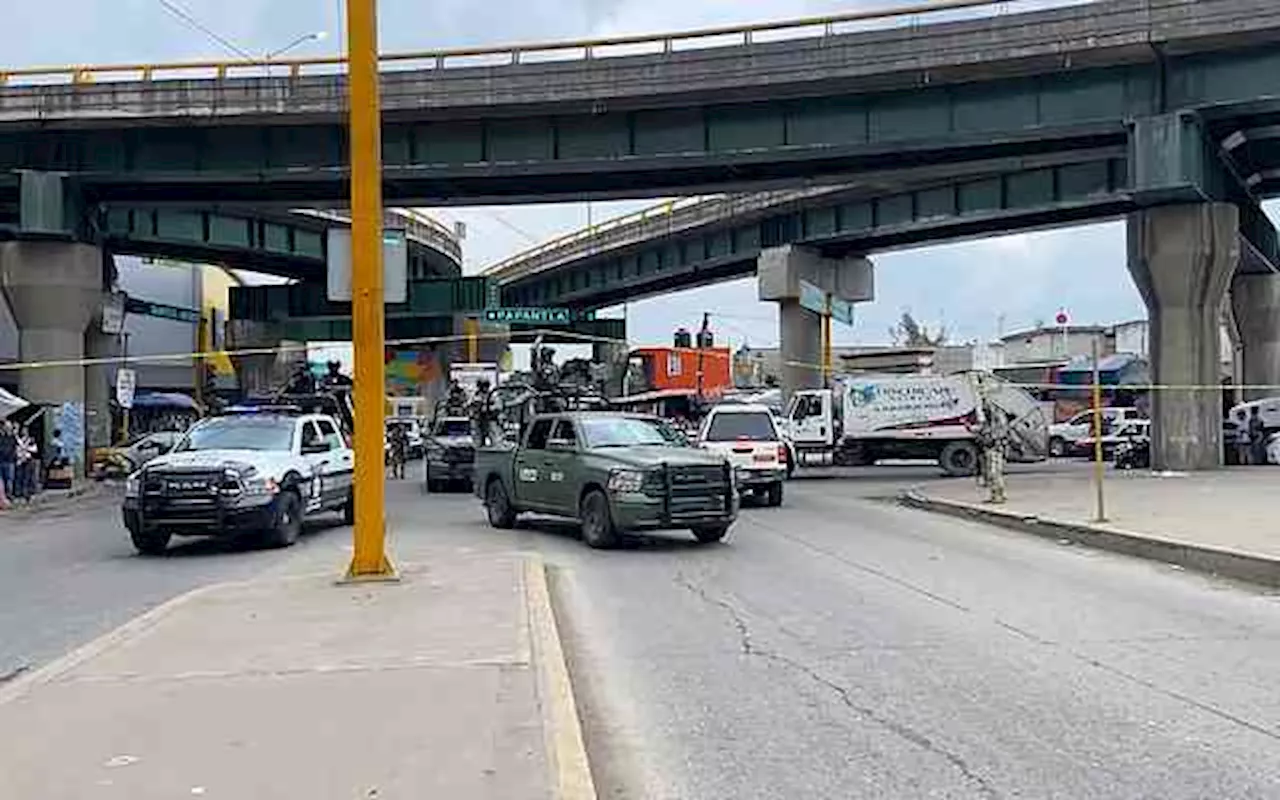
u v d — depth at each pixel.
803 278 53.84
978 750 7.15
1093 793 6.34
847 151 36.41
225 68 37.62
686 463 17.53
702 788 6.54
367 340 13.15
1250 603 12.51
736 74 35.66
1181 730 7.53
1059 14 32.88
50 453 35.19
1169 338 35.09
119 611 12.81
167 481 17.61
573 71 36.56
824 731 7.63
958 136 35.16
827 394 40.03
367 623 10.45
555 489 18.88
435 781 6.00
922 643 10.42
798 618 11.75
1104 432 48.12
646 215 63.00
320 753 6.48
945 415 38.06
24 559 17.88
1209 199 34.75
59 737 6.86
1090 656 9.80
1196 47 32.19
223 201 42.66
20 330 40.22
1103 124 33.72
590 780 6.17
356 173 13.09
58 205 39.03
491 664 8.71
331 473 20.45
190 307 77.56
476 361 69.56
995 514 21.33
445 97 36.97
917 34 34.16
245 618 10.77
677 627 11.34
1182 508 21.23
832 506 25.66
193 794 5.81
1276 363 49.75
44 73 37.72
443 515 24.23
